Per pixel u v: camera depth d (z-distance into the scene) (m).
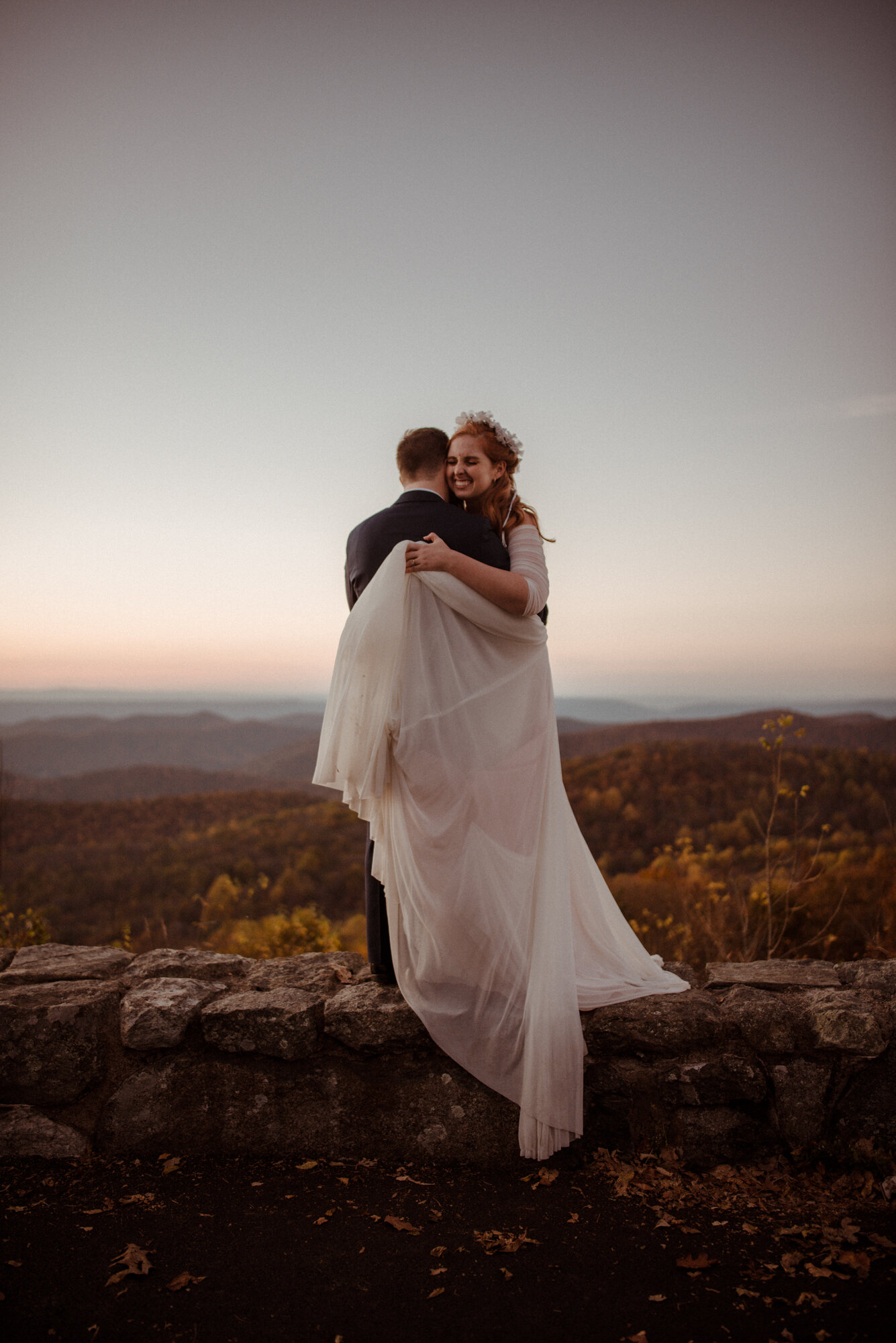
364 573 2.55
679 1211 2.04
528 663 2.56
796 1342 1.53
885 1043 2.27
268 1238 1.95
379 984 2.61
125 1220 2.03
